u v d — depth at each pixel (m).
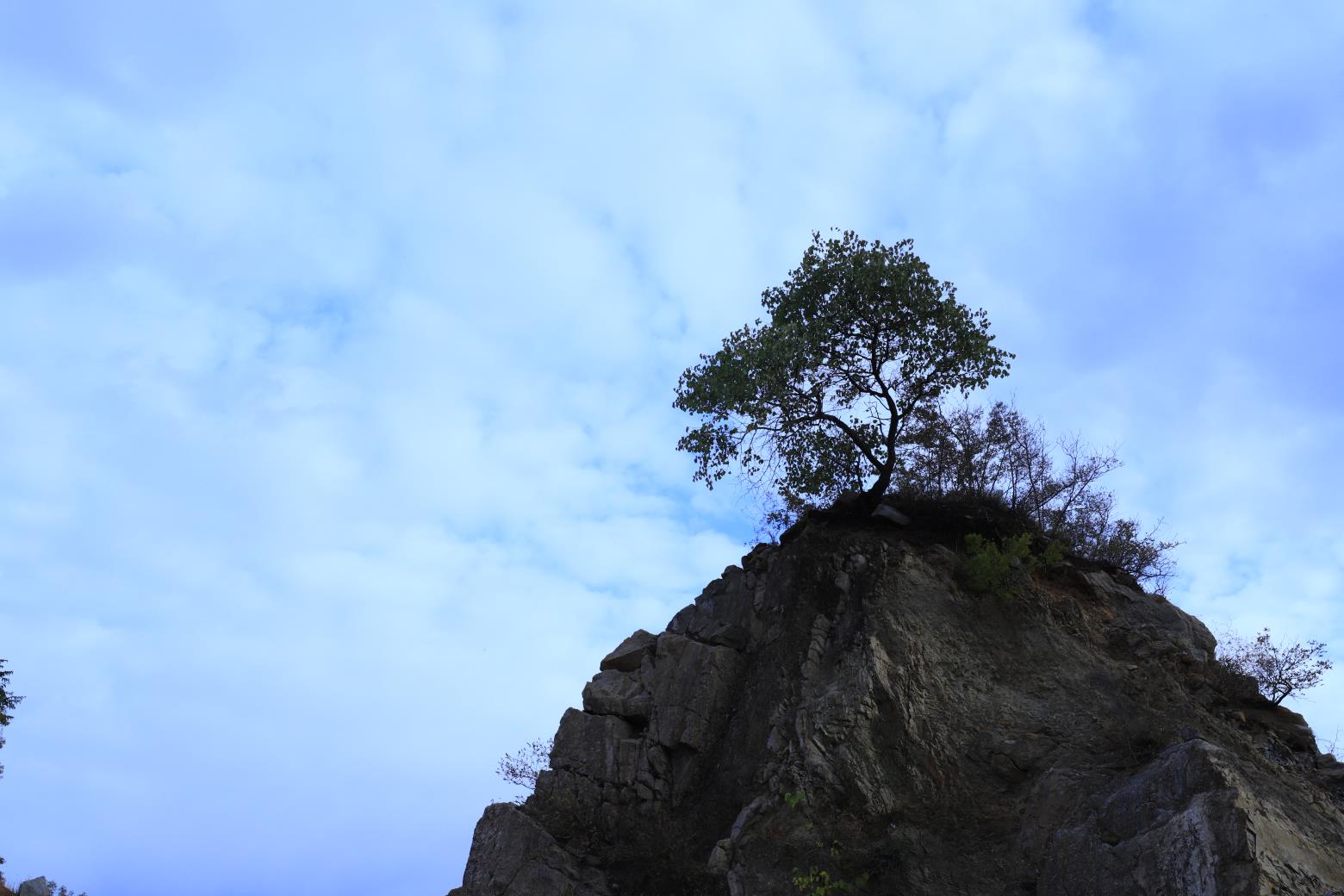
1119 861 19.25
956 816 22.31
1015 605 26.42
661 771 26.28
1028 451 31.81
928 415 31.33
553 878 23.80
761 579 29.27
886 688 24.20
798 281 30.98
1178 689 24.50
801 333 29.97
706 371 29.89
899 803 22.67
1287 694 26.31
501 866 24.52
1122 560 30.62
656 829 24.52
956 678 24.78
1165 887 18.39
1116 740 22.62
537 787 27.14
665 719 27.03
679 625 30.27
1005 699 24.39
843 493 30.17
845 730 23.75
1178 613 27.50
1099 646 26.05
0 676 36.31
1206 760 19.64
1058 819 21.27
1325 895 17.64
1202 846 18.28
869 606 26.23
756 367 28.97
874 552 27.59
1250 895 17.33
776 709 25.53
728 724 26.38
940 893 20.97
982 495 29.80
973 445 31.55
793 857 22.16
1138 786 20.22
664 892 22.92
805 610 27.44
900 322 29.92
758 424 29.34
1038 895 20.16
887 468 29.70
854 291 29.95
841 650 25.81
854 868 21.72
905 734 23.62
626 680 28.91
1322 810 21.55
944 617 25.92
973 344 29.42
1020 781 22.72
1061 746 23.02
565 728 28.00
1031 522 29.30
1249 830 18.03
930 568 26.98
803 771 23.50
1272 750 24.25
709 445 29.58
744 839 22.95
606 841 25.23
